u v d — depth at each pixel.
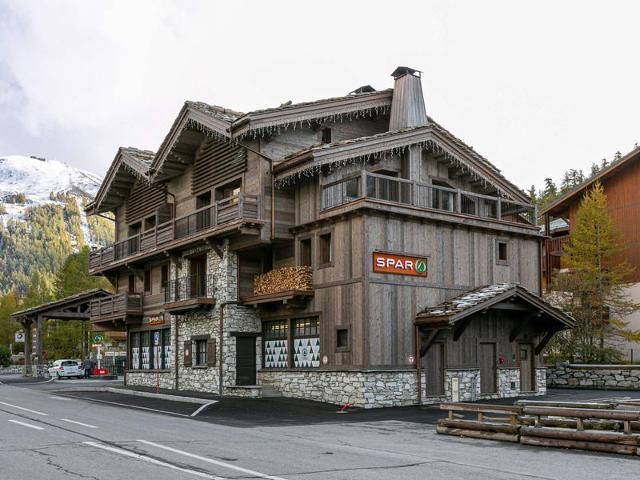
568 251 36.97
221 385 26.42
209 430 15.68
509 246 27.11
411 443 13.52
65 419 17.69
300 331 25.20
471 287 25.33
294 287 24.23
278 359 26.25
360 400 21.70
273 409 21.12
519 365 26.25
